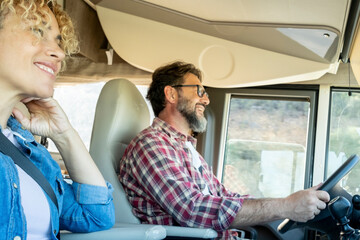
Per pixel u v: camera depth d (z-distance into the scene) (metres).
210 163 2.88
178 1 2.17
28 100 1.24
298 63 2.46
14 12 1.05
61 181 1.30
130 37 2.63
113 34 2.66
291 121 2.81
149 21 2.47
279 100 2.86
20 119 1.24
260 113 2.88
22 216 0.99
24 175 1.11
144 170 1.82
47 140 3.22
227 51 2.53
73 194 1.35
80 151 1.34
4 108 1.10
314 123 2.77
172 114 2.19
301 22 2.11
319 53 2.33
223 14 2.20
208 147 2.89
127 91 1.99
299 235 2.48
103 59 3.35
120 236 1.33
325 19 2.02
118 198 1.86
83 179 1.35
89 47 3.26
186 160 1.96
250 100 2.91
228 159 2.88
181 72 2.21
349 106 2.76
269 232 2.49
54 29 1.18
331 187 1.72
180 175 1.80
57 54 1.12
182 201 1.72
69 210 1.32
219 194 2.25
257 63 2.54
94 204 1.34
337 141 2.75
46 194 1.16
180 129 2.19
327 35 2.14
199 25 2.37
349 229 1.47
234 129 2.90
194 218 1.70
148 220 1.83
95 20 3.35
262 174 2.82
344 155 2.72
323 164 2.72
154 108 2.27
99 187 1.35
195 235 1.64
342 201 1.47
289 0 1.90
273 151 2.82
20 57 1.06
